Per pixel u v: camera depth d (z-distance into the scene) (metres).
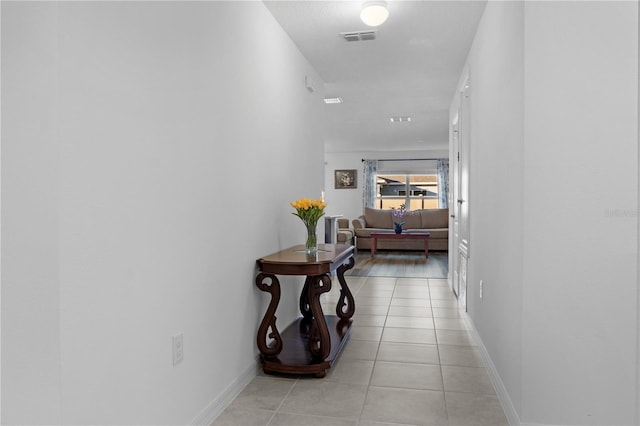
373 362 3.04
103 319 1.51
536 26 2.00
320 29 3.50
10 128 1.36
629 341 1.99
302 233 4.01
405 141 9.92
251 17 2.85
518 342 2.12
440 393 2.54
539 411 2.04
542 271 2.02
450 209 6.04
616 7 1.95
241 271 2.65
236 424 2.18
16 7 1.35
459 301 4.75
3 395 1.39
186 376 2.02
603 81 1.97
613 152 1.97
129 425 1.64
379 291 5.55
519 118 2.10
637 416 1.99
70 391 1.39
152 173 1.77
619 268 1.99
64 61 1.35
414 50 3.98
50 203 1.33
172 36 1.91
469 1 3.03
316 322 2.79
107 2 1.53
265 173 3.07
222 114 2.40
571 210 2.00
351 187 11.92
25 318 1.36
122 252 1.60
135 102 1.67
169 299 1.89
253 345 2.84
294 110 3.78
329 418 2.24
